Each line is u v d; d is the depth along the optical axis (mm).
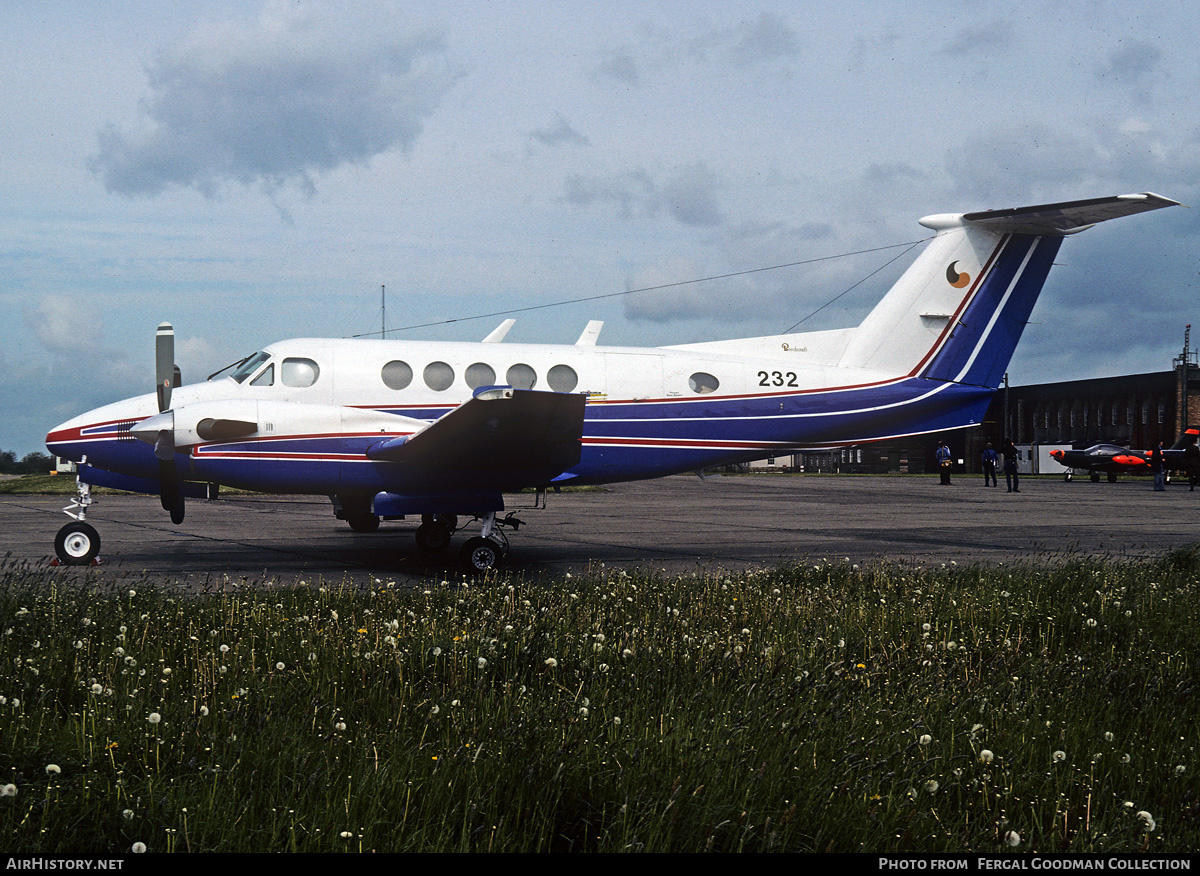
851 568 9023
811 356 12328
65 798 2777
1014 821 3078
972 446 68500
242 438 9680
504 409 8828
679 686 4230
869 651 5262
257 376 10523
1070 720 3996
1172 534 15125
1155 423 57156
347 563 10336
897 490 30750
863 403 12250
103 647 4633
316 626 5379
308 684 4125
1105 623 6059
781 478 42000
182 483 10477
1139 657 5211
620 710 3785
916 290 12547
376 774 2973
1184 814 3070
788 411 11992
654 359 11641
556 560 11016
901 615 6250
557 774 2873
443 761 3070
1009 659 5031
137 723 3385
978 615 6316
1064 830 2943
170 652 4699
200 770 2971
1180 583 7926
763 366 12008
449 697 3922
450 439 9383
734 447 11859
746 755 3225
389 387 10719
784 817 2717
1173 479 42125
